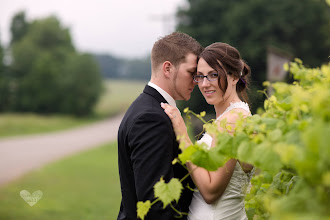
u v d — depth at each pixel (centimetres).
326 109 111
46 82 6181
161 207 200
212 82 229
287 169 143
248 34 2248
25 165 1667
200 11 2416
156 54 240
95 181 1227
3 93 6128
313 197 113
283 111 158
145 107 222
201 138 243
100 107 7300
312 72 223
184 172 226
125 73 14662
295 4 2280
